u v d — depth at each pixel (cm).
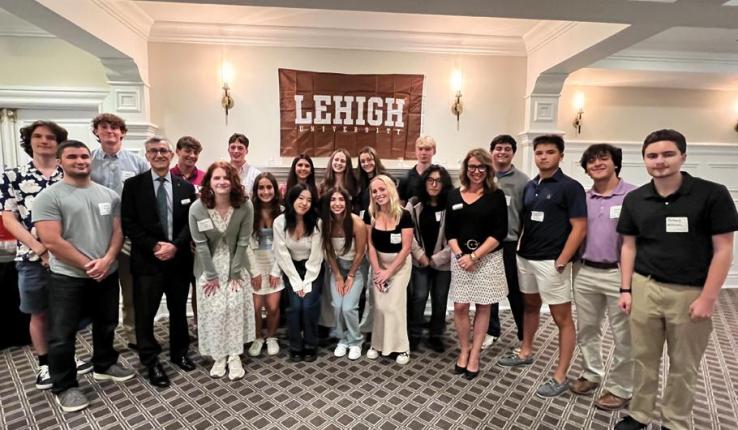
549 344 311
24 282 243
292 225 269
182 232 252
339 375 263
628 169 454
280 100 383
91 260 225
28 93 362
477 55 396
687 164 461
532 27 358
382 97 392
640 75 407
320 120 389
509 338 323
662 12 227
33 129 244
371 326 308
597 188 225
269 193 286
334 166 321
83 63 368
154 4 317
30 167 247
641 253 192
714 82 431
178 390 243
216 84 376
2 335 296
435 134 402
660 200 183
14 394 239
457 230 254
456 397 239
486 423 214
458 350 301
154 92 371
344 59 386
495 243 243
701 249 175
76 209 220
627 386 224
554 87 385
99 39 285
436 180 287
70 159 218
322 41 379
